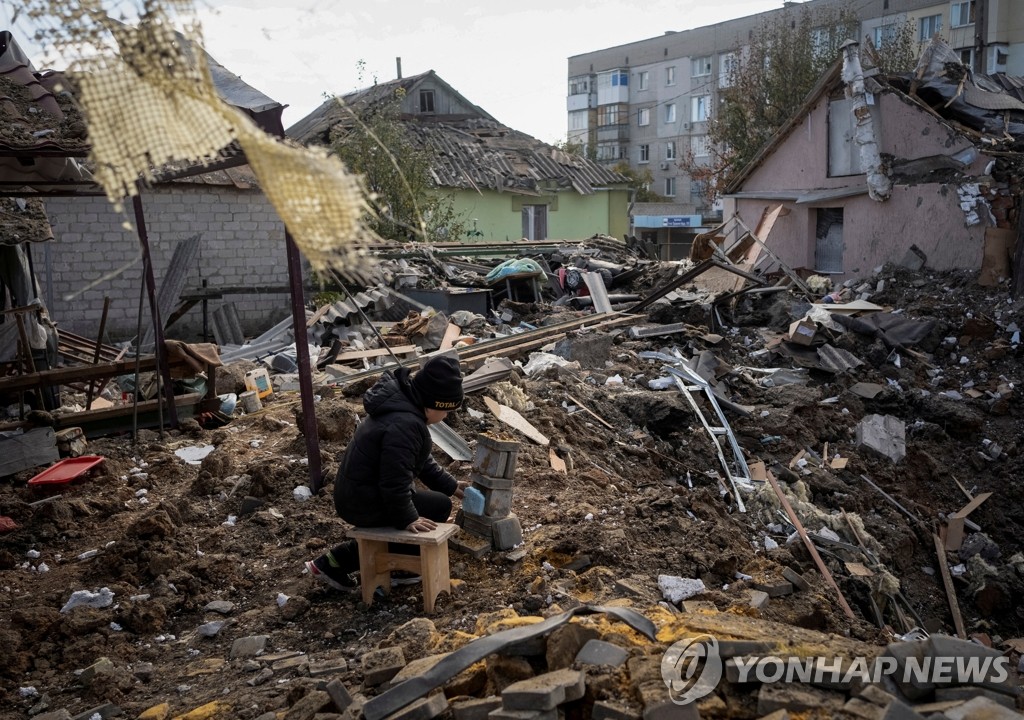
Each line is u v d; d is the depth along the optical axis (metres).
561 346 12.48
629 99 57.00
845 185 18.47
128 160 1.99
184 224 17.41
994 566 9.55
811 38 30.97
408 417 4.75
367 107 24.08
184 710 4.07
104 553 5.63
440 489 5.31
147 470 7.39
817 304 15.34
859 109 17.27
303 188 1.85
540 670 3.85
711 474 9.41
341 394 9.64
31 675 4.53
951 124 16.45
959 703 3.10
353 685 4.00
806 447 10.88
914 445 11.39
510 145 29.66
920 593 9.00
